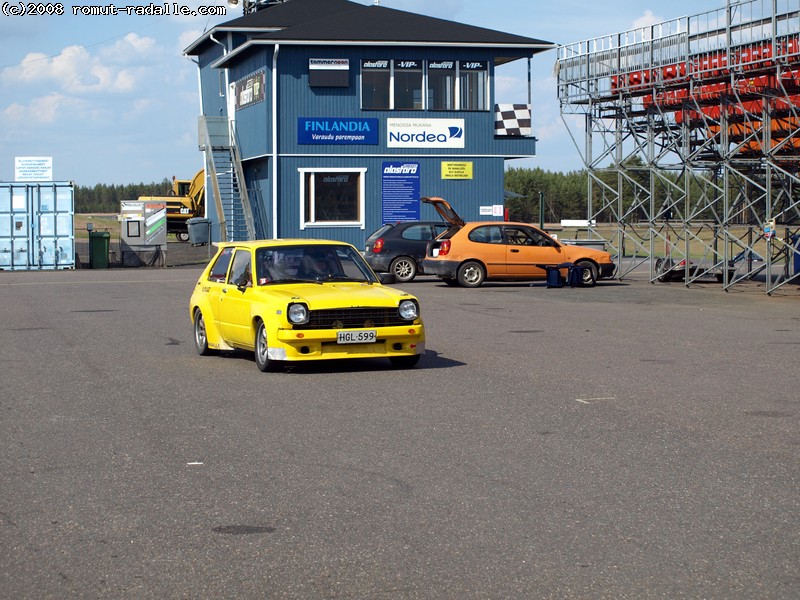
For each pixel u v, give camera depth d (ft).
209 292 45.65
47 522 20.30
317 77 124.77
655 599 15.99
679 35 81.20
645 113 92.43
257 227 134.00
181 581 16.96
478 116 128.77
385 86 126.62
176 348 48.91
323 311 39.32
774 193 88.69
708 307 69.05
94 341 51.60
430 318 61.93
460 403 33.04
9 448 26.99
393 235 97.25
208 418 30.91
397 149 127.24
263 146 126.82
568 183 400.26
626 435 27.91
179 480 23.50
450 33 127.75
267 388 36.50
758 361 42.57
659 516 20.31
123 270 122.01
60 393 35.73
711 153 92.53
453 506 21.15
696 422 29.63
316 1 155.33
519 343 49.37
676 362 42.37
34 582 16.98
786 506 20.94
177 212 215.72
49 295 82.69
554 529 19.53
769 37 71.92
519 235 89.20
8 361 44.16
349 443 27.22
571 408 31.99
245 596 16.28
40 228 123.85
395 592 16.35
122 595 16.37
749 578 16.85
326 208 126.31
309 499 21.80
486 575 17.07
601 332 53.98
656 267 96.17
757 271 80.79
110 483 23.29
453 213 102.17
